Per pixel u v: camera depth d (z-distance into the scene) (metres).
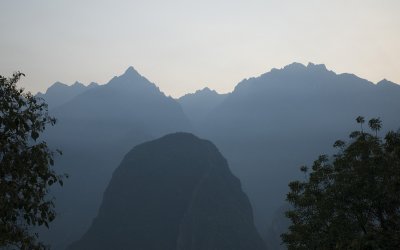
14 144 11.62
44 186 12.27
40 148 12.12
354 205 18.69
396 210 18.61
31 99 12.21
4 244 11.57
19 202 11.56
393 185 17.66
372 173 18.50
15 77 11.90
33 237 12.15
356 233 18.56
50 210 12.30
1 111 11.53
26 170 11.77
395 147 18.53
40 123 12.27
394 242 16.72
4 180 11.45
